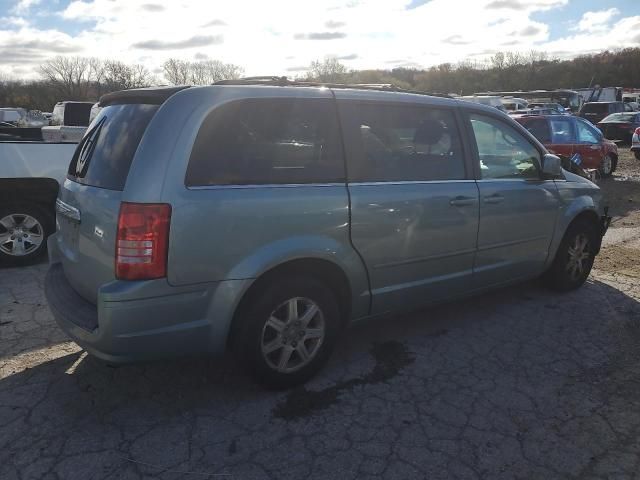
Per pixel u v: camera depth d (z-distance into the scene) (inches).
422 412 125.9
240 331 123.0
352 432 118.0
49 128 374.9
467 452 111.7
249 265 118.2
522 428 120.1
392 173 144.3
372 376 142.3
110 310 107.1
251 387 135.7
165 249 108.7
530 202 179.2
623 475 105.5
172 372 142.8
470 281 167.0
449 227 154.9
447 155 158.6
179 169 111.1
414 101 152.9
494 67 3307.1
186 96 116.3
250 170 120.4
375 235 138.3
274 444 113.6
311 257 127.2
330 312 135.4
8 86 2765.7
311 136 130.5
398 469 106.5
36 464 106.3
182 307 112.8
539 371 146.0
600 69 3179.1
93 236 116.2
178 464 107.0
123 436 115.6
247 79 138.1
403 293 149.7
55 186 241.0
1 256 235.0
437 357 153.4
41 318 178.9
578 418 124.1
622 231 318.3
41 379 138.9
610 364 150.3
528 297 202.4
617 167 657.0
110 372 142.6
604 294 206.8
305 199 125.6
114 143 122.2
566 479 104.5
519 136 182.1
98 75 2800.2
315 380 139.6
